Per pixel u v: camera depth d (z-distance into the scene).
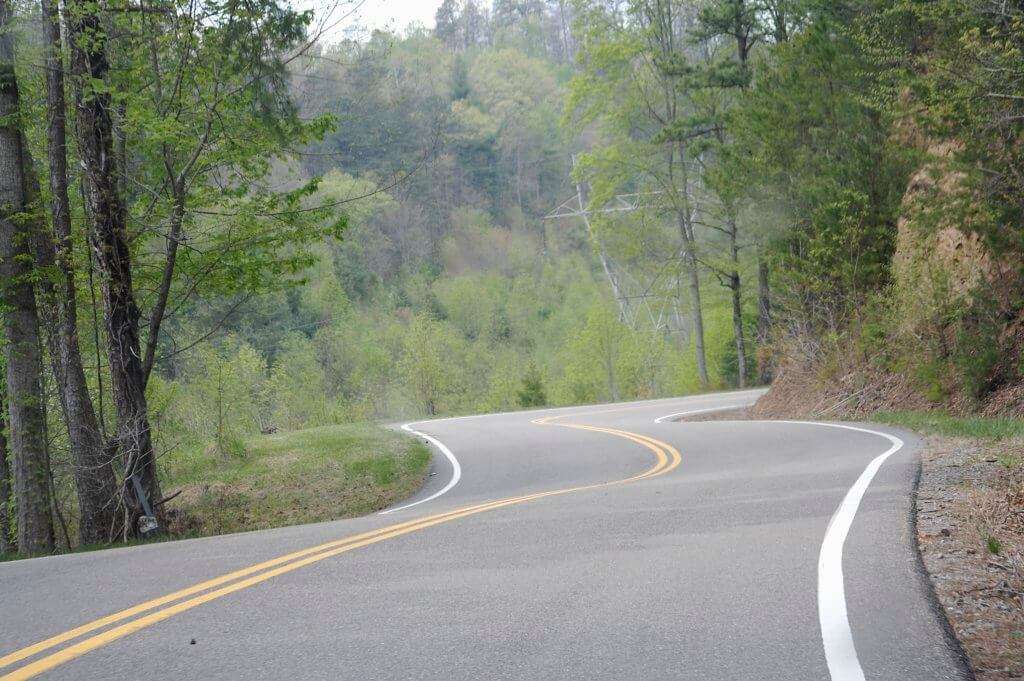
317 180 14.76
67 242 14.07
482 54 141.25
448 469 17.28
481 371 76.50
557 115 133.38
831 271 22.14
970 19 15.23
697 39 35.44
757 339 36.50
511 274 113.06
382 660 4.32
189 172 14.42
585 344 54.50
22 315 14.81
